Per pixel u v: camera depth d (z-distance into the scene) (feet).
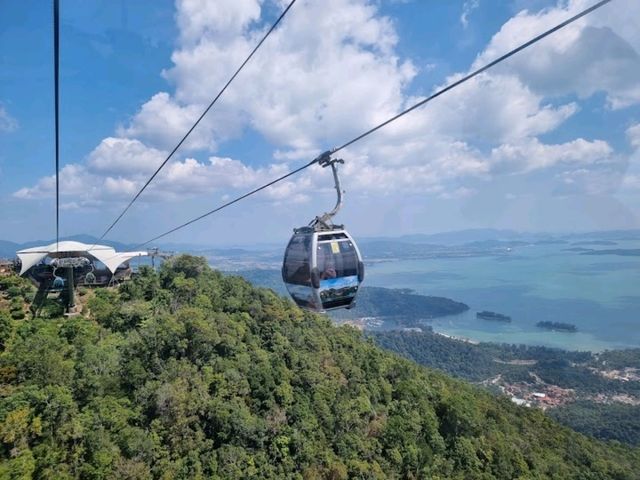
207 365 153.48
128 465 109.60
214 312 184.34
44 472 97.91
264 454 139.33
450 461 176.04
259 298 217.77
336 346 214.48
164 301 175.94
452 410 196.65
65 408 108.06
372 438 168.86
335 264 49.57
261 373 159.12
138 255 197.16
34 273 164.55
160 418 127.13
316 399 164.04
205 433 136.56
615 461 177.37
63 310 151.43
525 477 169.37
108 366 129.90
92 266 175.42
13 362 115.85
